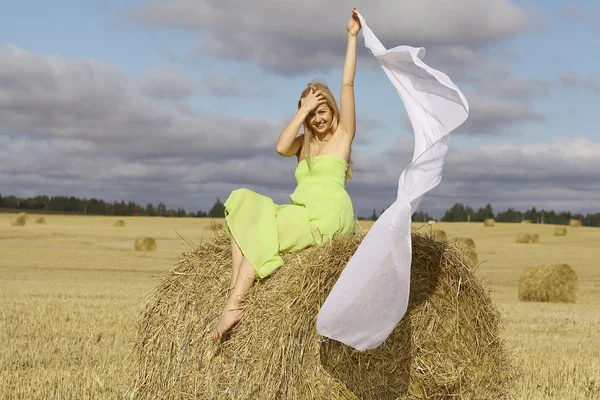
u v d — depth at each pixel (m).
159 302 5.77
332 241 5.00
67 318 11.95
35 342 9.55
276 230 5.17
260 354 4.85
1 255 31.22
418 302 5.15
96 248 38.72
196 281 5.58
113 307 13.63
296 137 5.87
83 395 6.66
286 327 4.80
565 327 12.59
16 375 7.42
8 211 95.44
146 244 37.91
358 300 4.46
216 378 5.18
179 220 73.06
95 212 109.44
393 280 4.41
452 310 5.18
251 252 5.07
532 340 10.80
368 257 4.43
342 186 5.58
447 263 5.18
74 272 24.03
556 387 7.50
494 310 5.35
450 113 4.79
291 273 4.96
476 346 5.21
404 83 5.07
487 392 5.23
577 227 62.62
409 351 5.10
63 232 50.78
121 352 8.99
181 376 5.45
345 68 5.68
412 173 4.44
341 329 4.52
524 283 19.77
